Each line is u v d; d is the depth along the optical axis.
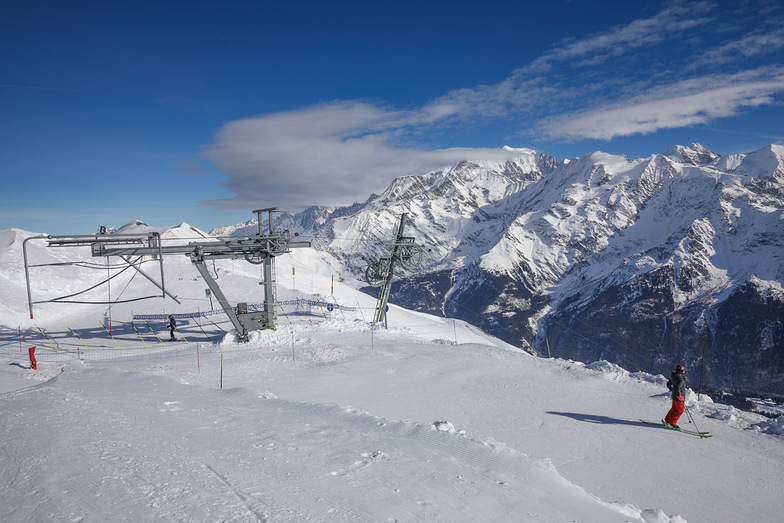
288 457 8.78
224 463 8.27
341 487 7.41
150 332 39.75
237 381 22.36
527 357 27.89
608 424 15.96
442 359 27.09
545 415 16.77
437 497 7.29
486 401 18.59
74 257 63.12
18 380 22.78
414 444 9.95
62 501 6.43
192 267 64.69
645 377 22.16
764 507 10.48
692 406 18.08
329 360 27.39
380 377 22.97
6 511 6.11
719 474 12.22
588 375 22.73
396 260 45.41
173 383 18.19
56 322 44.47
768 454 13.70
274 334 35.75
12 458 8.21
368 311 53.34
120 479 7.30
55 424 10.60
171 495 6.75
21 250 59.41
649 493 10.88
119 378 19.86
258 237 36.09
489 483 8.05
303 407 13.31
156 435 9.97
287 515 6.25
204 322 43.19
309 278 72.00
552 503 7.51
